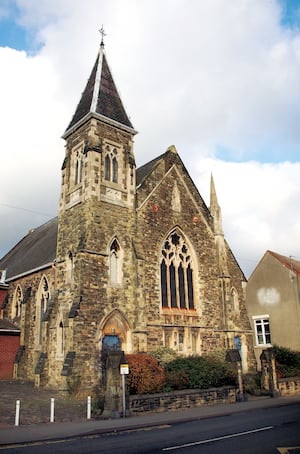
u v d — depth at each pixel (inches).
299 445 460.4
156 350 1066.1
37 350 1218.6
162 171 1300.4
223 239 1400.1
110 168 1170.0
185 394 838.5
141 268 1115.3
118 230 1120.2
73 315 965.2
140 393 807.7
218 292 1339.8
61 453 448.1
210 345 1254.3
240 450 440.1
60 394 911.7
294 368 1179.9
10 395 909.2
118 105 1259.2
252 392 1062.4
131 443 496.7
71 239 1112.8
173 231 1280.8
